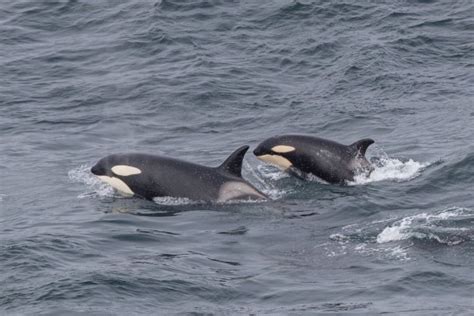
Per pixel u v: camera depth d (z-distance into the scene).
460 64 135.88
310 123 119.75
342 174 97.81
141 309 67.31
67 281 71.06
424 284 70.00
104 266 74.38
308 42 143.50
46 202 93.44
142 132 118.69
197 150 111.38
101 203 92.44
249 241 81.00
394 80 130.75
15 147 112.62
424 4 155.12
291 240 80.88
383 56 137.12
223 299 69.25
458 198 90.19
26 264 74.56
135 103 127.69
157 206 91.00
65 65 140.75
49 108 126.69
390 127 116.38
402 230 80.06
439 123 116.12
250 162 105.25
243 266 75.19
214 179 92.69
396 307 66.62
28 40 150.00
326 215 87.12
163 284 71.06
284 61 138.62
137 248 79.19
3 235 82.56
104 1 161.12
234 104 126.44
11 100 129.12
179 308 67.62
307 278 72.44
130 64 140.12
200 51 142.00
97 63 141.12
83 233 82.50
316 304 67.81
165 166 93.94
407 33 144.50
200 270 74.12
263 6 154.38
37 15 158.12
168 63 139.38
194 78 133.12
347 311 66.38
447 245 76.50
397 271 72.31
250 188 92.38
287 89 130.38
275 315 66.25
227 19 151.25
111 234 82.44
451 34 144.62
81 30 152.75
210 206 90.62
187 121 122.44
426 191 92.81
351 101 125.88
